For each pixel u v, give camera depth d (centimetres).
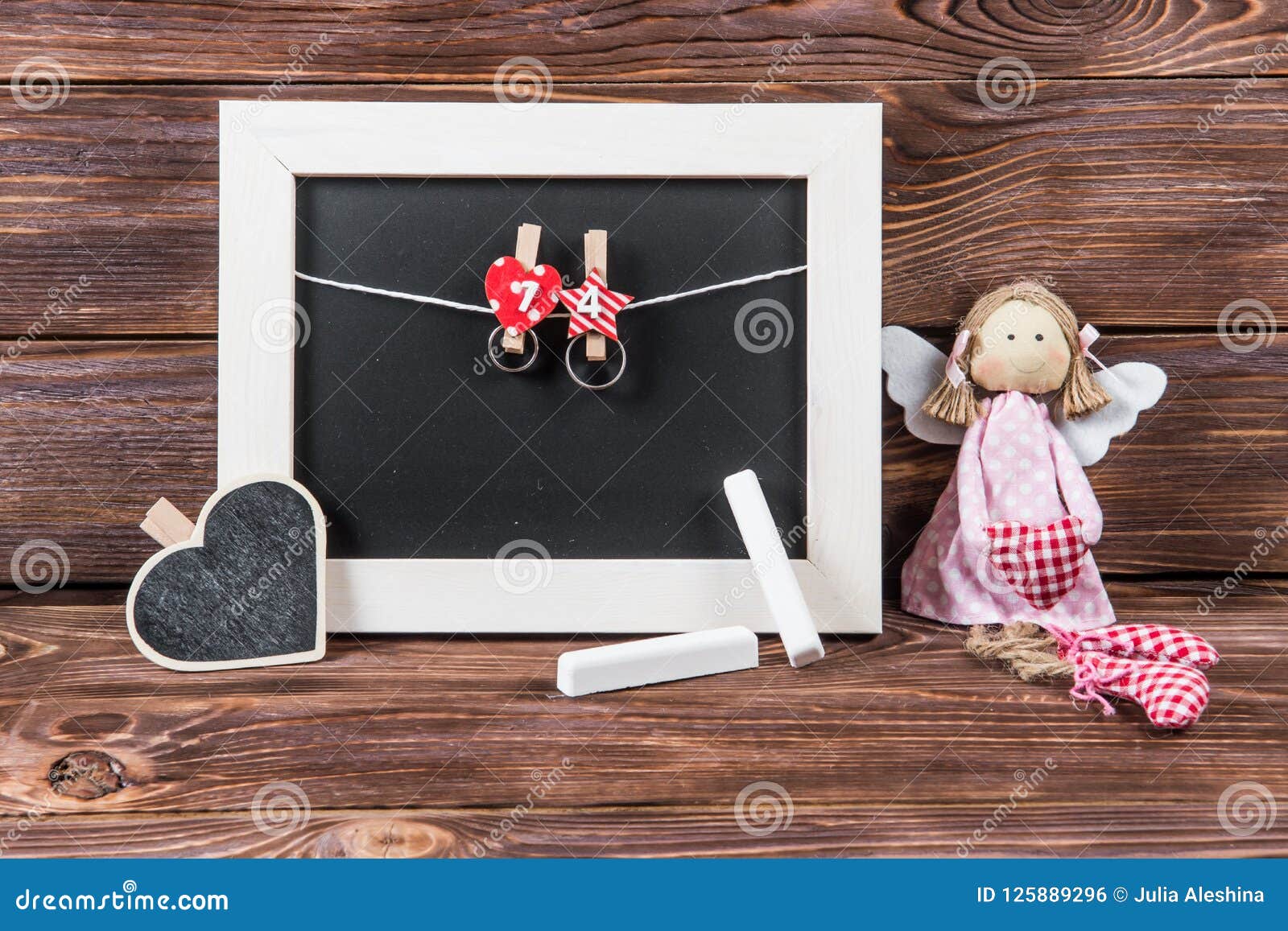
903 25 80
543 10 80
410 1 79
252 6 79
